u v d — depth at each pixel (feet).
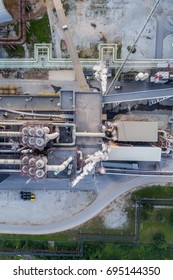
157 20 160.97
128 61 161.58
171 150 159.74
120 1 160.45
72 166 131.85
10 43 159.33
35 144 121.90
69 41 154.81
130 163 162.30
